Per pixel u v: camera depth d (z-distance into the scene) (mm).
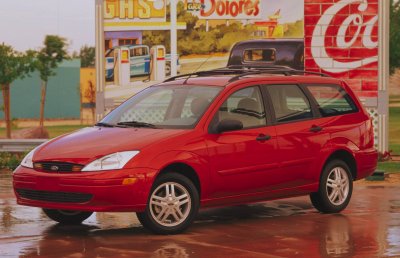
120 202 9797
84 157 9914
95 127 11125
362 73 20797
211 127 10602
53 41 48438
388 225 10820
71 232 10391
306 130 11531
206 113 10664
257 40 21547
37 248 9336
